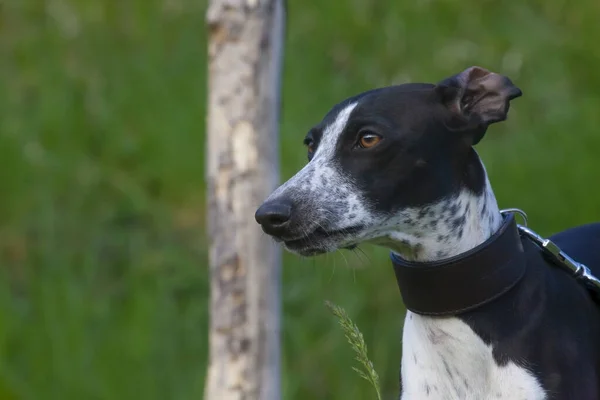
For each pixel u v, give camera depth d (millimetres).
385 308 10844
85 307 11398
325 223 5891
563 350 5875
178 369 10883
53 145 13453
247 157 7570
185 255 12102
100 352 11055
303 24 14352
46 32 15188
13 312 11453
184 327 11172
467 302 5855
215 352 7797
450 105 6027
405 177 5930
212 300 7797
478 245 5914
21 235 12602
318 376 10516
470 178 6023
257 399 7750
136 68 14258
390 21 14375
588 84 13797
